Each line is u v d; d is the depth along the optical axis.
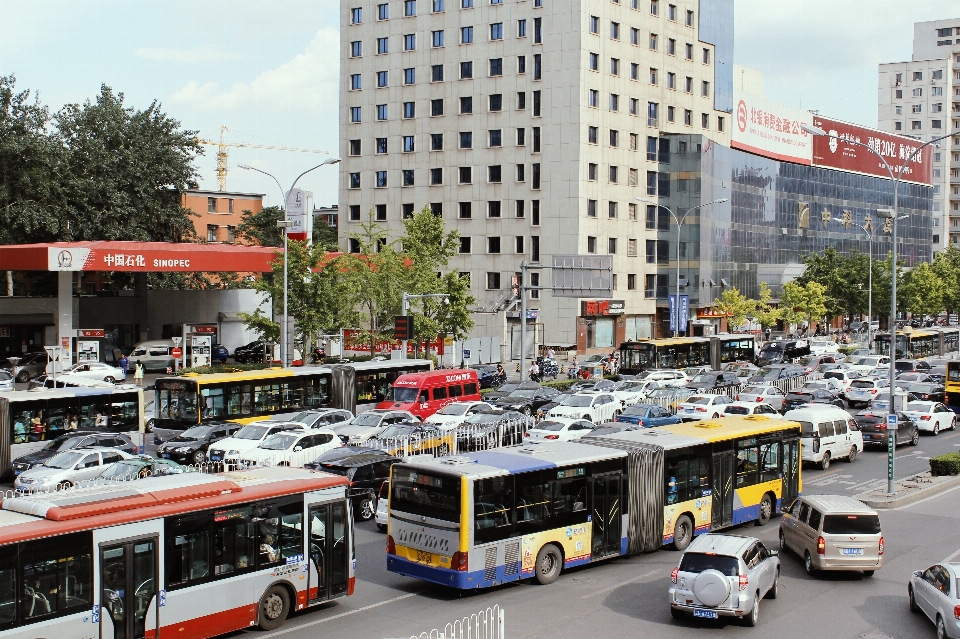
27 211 63.31
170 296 71.94
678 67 93.38
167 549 15.29
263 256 63.62
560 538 20.47
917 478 33.09
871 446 41.22
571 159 81.56
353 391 43.31
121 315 69.25
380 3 91.00
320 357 61.19
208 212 101.06
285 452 30.47
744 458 25.95
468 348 74.94
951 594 16.30
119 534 14.55
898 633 17.31
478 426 35.50
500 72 84.88
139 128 72.56
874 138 135.12
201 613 15.73
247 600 16.53
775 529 25.95
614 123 85.12
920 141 147.12
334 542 18.30
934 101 178.50
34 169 65.62
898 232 142.38
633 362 63.84
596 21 83.06
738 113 102.81
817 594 19.91
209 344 58.31
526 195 83.81
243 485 17.34
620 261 86.56
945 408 47.03
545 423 36.28
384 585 20.34
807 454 35.06
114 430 34.66
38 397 32.78
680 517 23.77
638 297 89.06
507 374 70.25
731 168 101.75
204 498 16.09
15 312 63.59
